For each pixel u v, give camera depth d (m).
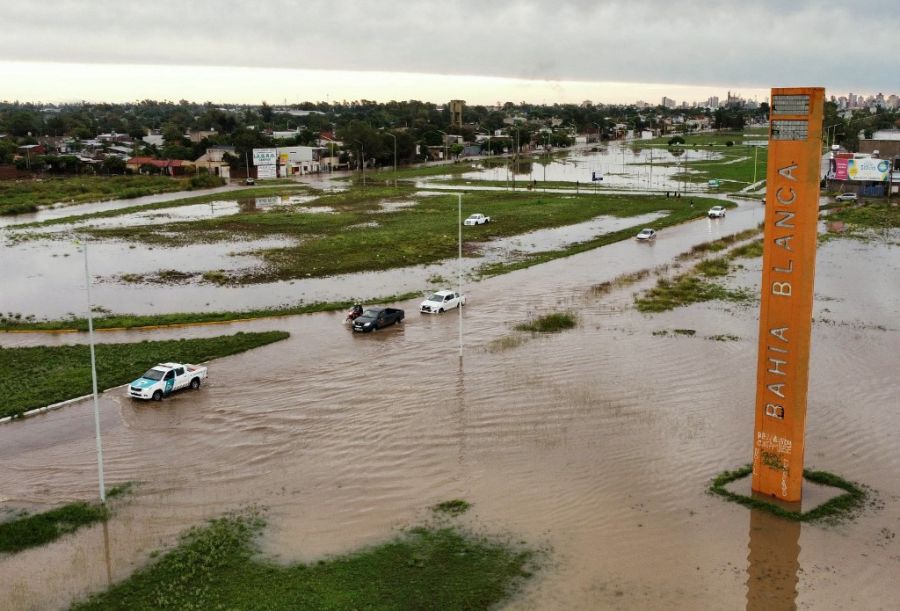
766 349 31.36
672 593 25.80
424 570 27.06
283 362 50.91
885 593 25.73
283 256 92.19
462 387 45.66
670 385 45.62
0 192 164.00
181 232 112.56
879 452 36.38
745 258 89.50
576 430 39.16
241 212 136.62
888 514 30.70
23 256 94.06
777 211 30.20
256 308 67.00
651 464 35.25
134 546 28.73
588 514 30.97
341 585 26.09
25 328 59.75
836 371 47.94
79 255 94.38
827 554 27.98
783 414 31.14
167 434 39.19
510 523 30.33
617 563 27.53
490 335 57.19
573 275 80.31
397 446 37.47
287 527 30.11
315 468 35.25
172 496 32.66
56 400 43.53
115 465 35.66
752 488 32.69
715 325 59.34
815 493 32.44
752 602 25.30
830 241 99.25
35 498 32.62
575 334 57.09
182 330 59.66
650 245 100.19
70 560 27.78
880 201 141.38
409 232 110.00
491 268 84.69
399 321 60.97
